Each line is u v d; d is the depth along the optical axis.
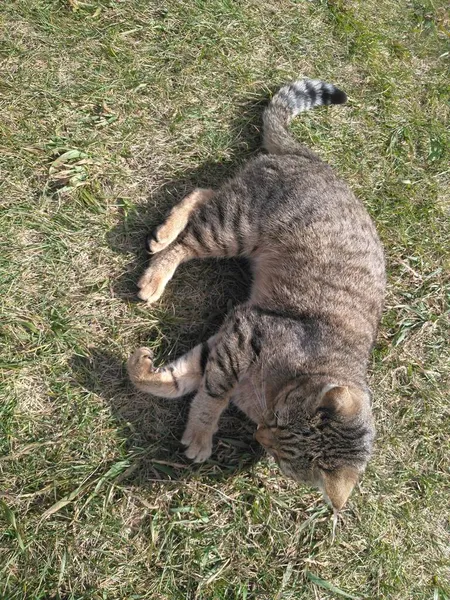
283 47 1.03
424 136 1.08
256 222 0.83
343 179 0.99
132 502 0.73
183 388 0.76
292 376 0.72
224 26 0.99
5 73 0.84
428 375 0.93
